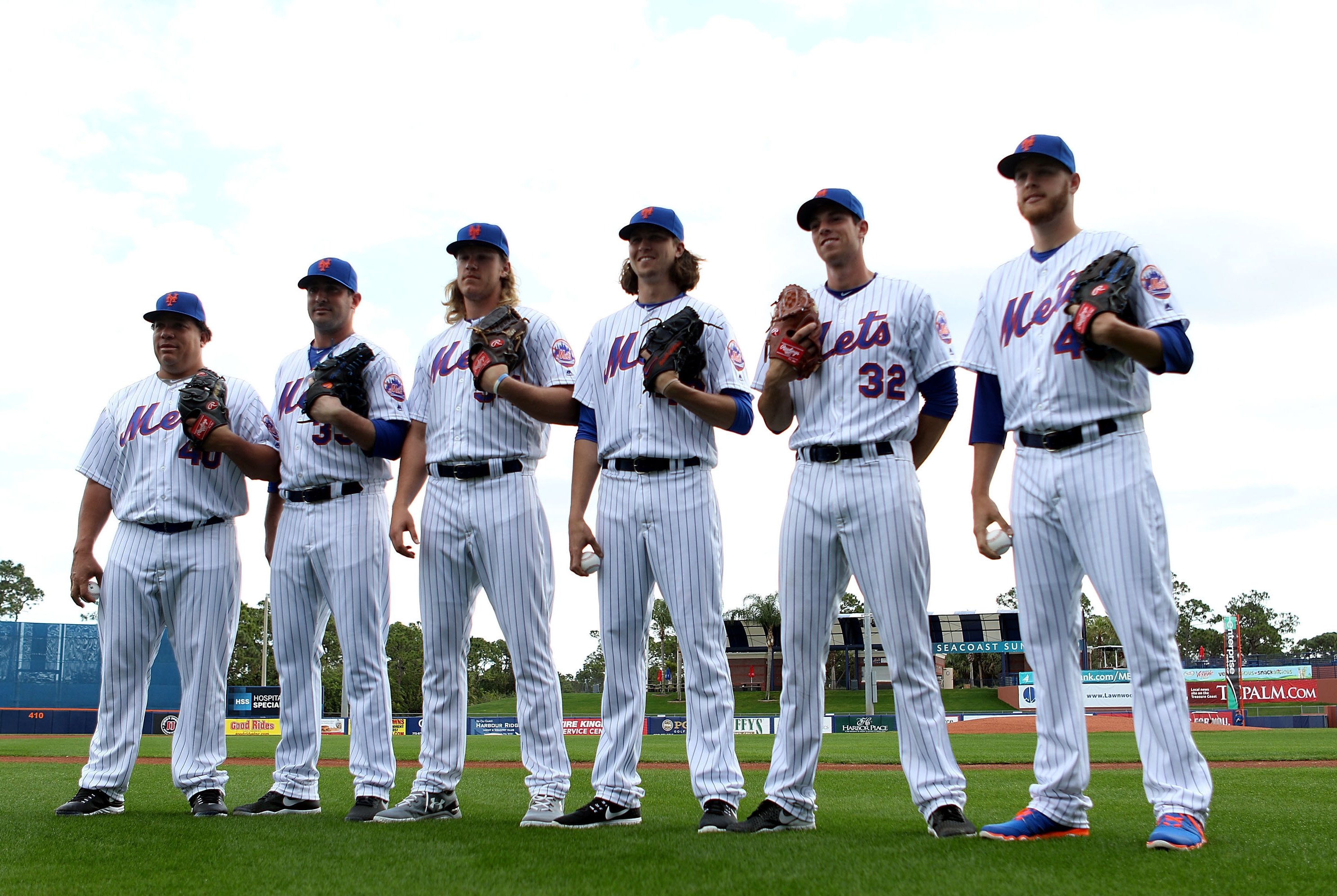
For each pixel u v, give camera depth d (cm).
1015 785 727
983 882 275
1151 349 350
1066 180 400
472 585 491
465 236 490
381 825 438
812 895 262
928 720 408
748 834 392
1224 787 682
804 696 425
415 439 513
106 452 539
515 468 479
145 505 514
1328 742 1831
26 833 406
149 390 542
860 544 416
